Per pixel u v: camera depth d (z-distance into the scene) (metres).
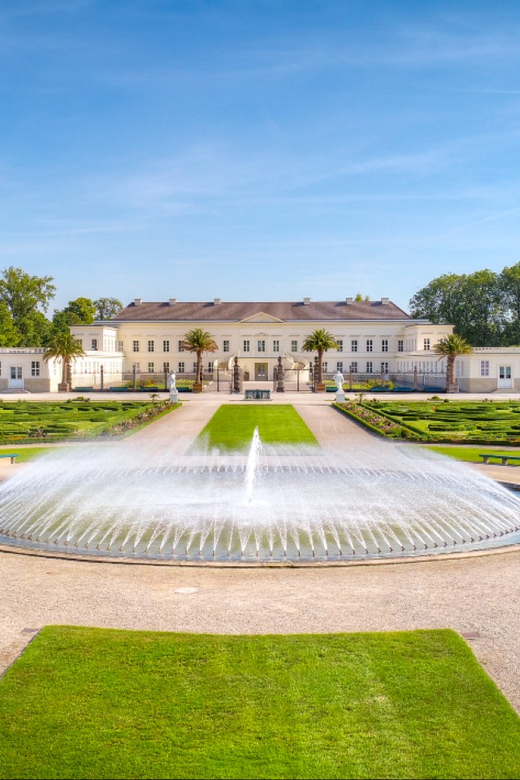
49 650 11.74
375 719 9.80
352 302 131.75
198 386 94.81
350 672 11.02
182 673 11.00
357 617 13.46
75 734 9.45
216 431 47.84
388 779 8.56
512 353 93.06
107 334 118.50
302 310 128.62
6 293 138.12
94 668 11.15
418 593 14.96
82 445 41.06
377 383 106.88
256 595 14.88
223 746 9.20
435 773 8.66
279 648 11.85
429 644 11.99
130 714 9.91
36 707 10.07
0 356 92.88
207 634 12.45
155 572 16.73
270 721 9.75
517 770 8.72
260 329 123.31
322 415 58.69
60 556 18.11
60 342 91.94
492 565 17.30
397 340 123.62
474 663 11.30
